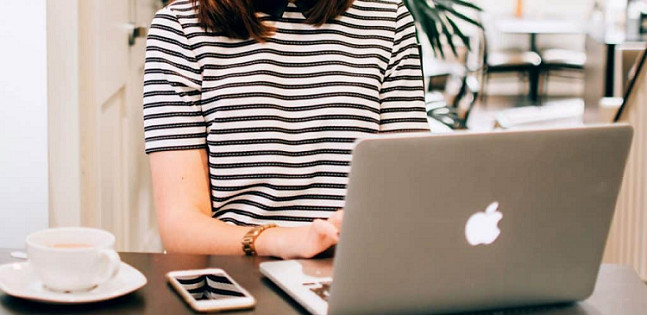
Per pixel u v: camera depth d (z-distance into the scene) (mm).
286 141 1385
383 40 1481
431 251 904
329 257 1147
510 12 5039
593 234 993
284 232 1192
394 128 1479
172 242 1297
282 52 1408
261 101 1374
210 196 1405
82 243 974
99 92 1928
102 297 912
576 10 5145
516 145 893
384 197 852
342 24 1458
